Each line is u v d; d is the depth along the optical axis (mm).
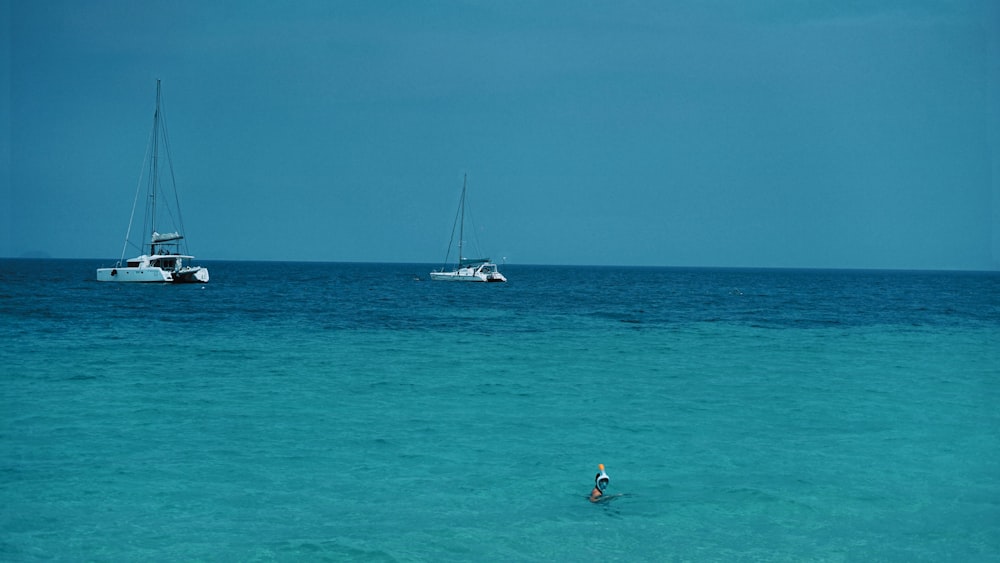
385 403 23125
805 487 15305
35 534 12453
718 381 27859
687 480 15758
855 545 12453
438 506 14062
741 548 12297
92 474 15602
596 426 20391
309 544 12203
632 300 88062
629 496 14727
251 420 20578
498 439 18891
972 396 25062
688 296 100875
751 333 46625
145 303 66500
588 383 27141
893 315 64562
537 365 31547
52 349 34219
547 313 63406
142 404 22422
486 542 12406
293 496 14469
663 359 33781
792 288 140125
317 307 66875
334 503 14125
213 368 29484
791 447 18359
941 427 20578
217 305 66500
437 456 17297
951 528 13148
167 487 14867
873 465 16875
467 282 139000
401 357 33562
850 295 109625
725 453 17812
